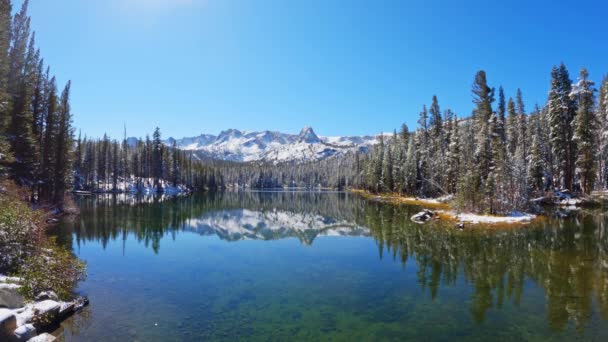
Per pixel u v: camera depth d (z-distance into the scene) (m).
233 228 36.28
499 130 42.69
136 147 109.19
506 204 33.72
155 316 11.34
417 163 65.56
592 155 40.75
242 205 71.38
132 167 106.44
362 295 13.60
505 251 19.81
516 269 16.20
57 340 9.35
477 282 14.74
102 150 97.44
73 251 22.30
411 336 9.80
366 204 61.06
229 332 10.14
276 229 35.56
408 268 17.53
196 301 12.95
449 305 12.23
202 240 28.11
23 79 35.09
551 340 9.33
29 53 36.09
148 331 10.12
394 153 75.00
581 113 40.72
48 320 10.16
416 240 24.50
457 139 53.50
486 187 34.88
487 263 17.55
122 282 15.36
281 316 11.46
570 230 25.17
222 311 11.89
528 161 47.28
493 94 46.47
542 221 29.48
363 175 102.75
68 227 31.69
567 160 44.09
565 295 12.64
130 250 23.05
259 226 38.25
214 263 19.59
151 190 98.25
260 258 21.06
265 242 27.41
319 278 16.22
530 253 19.08
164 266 18.69
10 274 12.28
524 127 56.41
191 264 19.27
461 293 13.47
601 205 38.69
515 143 53.34
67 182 45.38
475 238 23.84
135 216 41.84
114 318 11.08
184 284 15.20
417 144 69.19
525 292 13.16
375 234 28.84
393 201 60.91
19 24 35.03
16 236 13.47
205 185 131.50
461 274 16.02
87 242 25.42
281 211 58.34
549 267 16.27
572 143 43.56
